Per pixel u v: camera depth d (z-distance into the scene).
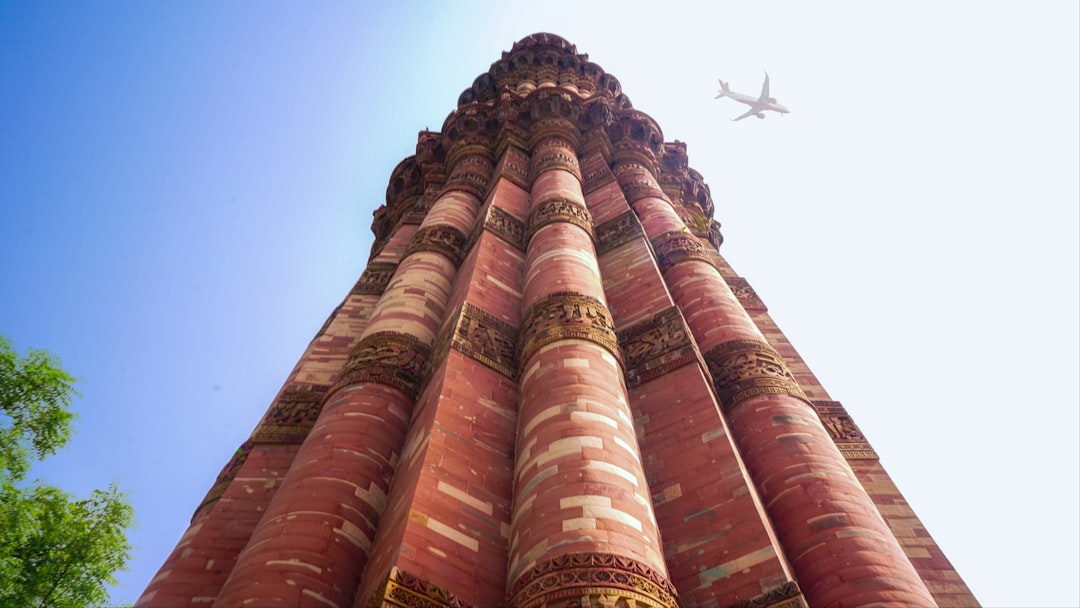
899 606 8.55
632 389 13.34
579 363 11.60
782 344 19.53
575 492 8.74
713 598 8.80
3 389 15.52
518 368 13.12
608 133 29.39
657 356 13.88
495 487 10.29
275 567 8.84
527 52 37.25
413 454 10.85
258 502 12.42
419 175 31.09
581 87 35.78
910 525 12.88
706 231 28.67
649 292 16.31
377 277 21.56
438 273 17.80
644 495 9.29
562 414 10.28
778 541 10.28
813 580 9.41
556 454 9.50
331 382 16.06
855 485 11.12
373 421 11.95
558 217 18.62
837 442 15.23
